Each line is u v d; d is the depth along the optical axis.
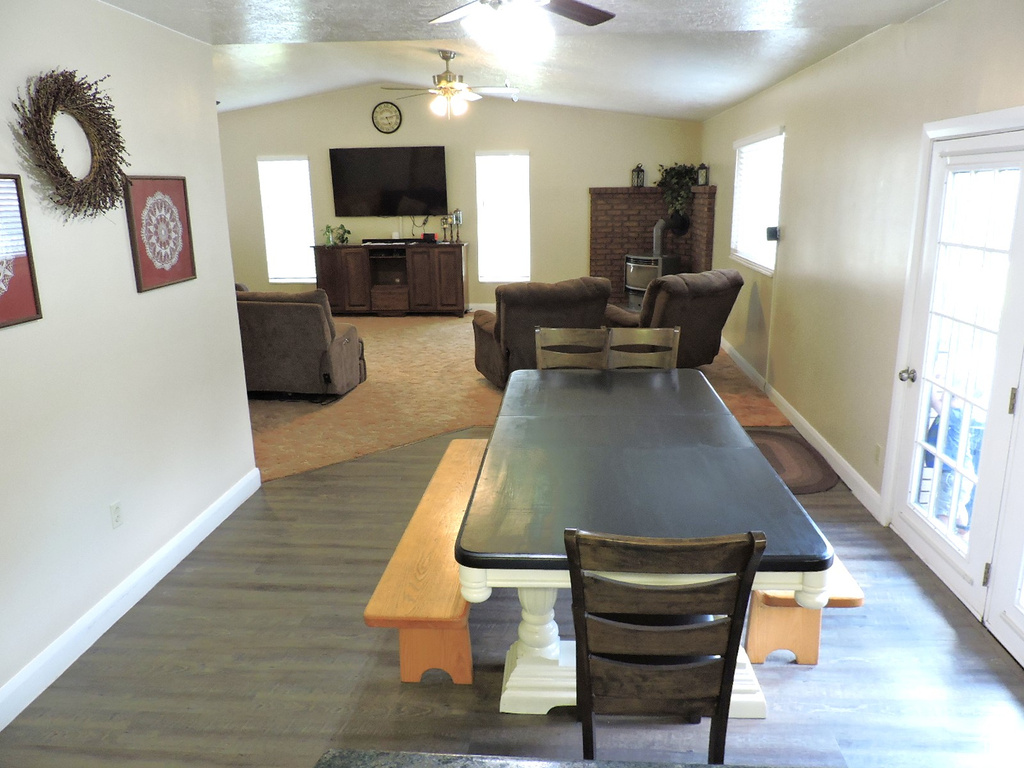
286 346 5.87
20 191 2.43
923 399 3.39
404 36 3.69
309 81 8.40
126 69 3.03
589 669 1.73
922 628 2.85
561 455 2.53
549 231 9.96
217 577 3.34
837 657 2.68
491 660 2.70
